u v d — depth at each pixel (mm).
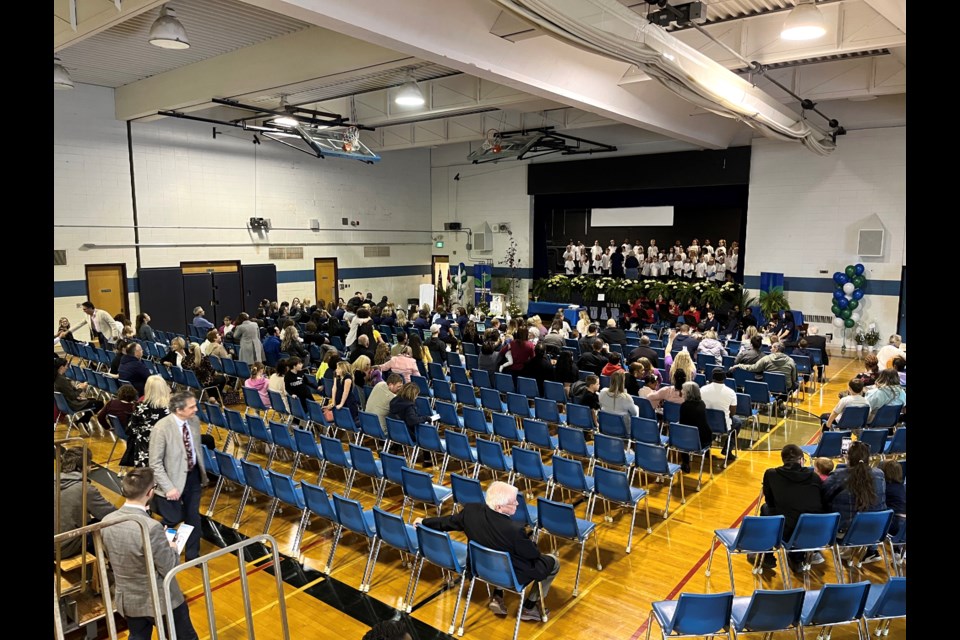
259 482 6328
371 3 7402
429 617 4953
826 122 16156
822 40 9602
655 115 13672
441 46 8398
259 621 4910
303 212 20922
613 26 6496
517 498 5129
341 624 4867
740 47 10320
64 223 15508
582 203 21781
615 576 5598
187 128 17672
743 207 18234
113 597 4473
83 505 4254
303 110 15852
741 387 10227
